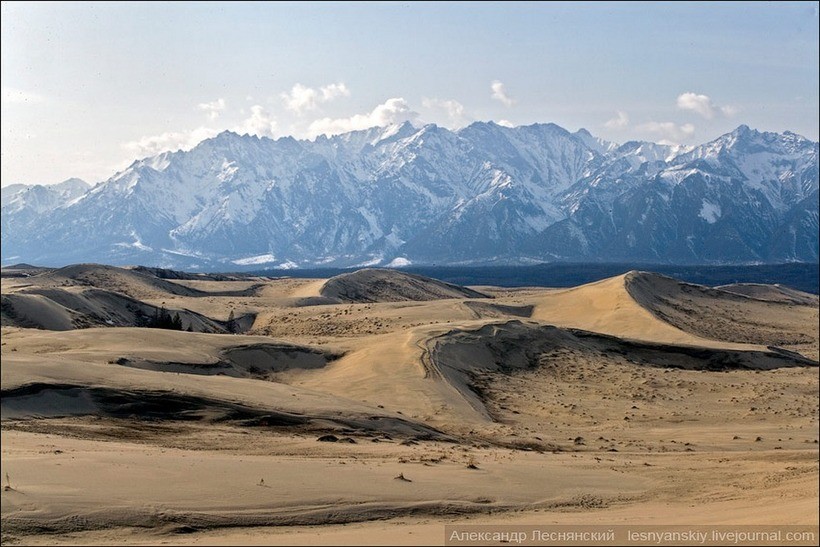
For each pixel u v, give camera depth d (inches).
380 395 2080.5
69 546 774.5
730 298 5595.5
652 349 3134.8
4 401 1433.3
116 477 969.5
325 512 939.3
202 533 847.1
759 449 1802.4
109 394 1555.1
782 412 2278.5
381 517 953.5
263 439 1396.4
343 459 1232.2
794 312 5521.7
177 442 1322.6
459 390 2233.0
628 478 1298.0
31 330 2385.6
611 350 3078.2
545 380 2596.0
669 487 1245.7
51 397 1488.7
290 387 1904.5
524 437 1793.8
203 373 2102.6
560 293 5128.0
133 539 808.9
